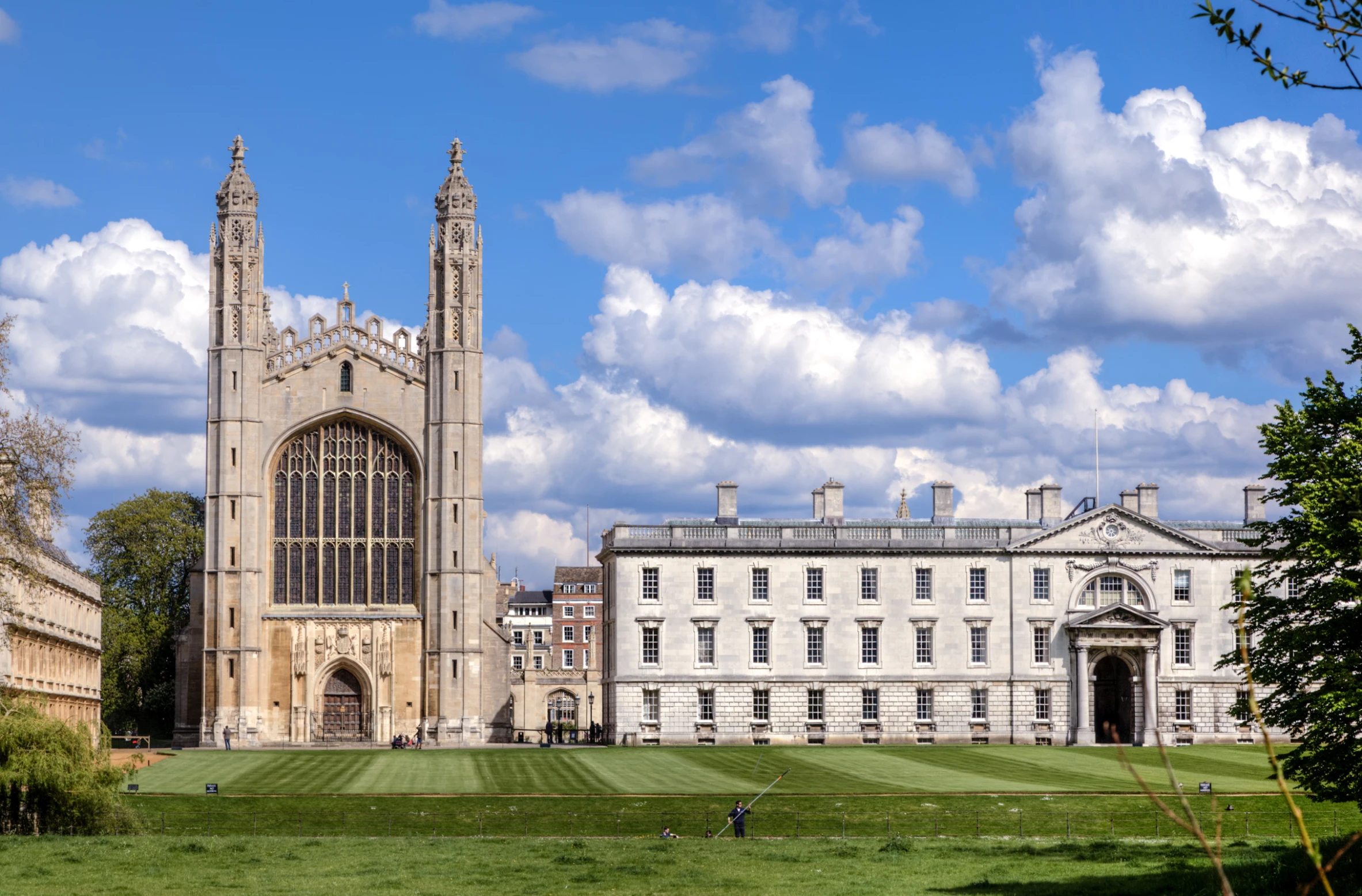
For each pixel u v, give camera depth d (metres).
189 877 47.56
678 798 81.62
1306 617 47.62
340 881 46.78
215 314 133.75
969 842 59.28
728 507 130.00
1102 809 77.50
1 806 61.31
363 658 132.38
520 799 81.38
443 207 136.25
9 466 66.62
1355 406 49.56
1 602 73.25
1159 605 126.69
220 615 130.25
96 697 128.25
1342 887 39.94
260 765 103.25
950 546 127.06
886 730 125.56
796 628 126.06
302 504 134.12
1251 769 99.69
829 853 55.41
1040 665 126.31
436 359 134.62
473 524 133.25
